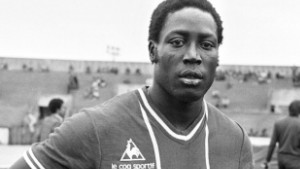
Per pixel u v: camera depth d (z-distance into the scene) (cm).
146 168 149
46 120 564
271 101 2131
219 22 158
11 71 2159
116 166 148
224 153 164
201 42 150
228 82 2158
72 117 157
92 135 149
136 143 152
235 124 177
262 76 2159
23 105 2084
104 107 159
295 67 2139
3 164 675
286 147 658
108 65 2184
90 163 149
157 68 157
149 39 160
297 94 2122
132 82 2173
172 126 156
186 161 154
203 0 155
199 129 162
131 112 157
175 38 149
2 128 1836
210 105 176
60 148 149
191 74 148
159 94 158
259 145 1058
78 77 2167
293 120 660
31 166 150
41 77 2156
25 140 1834
